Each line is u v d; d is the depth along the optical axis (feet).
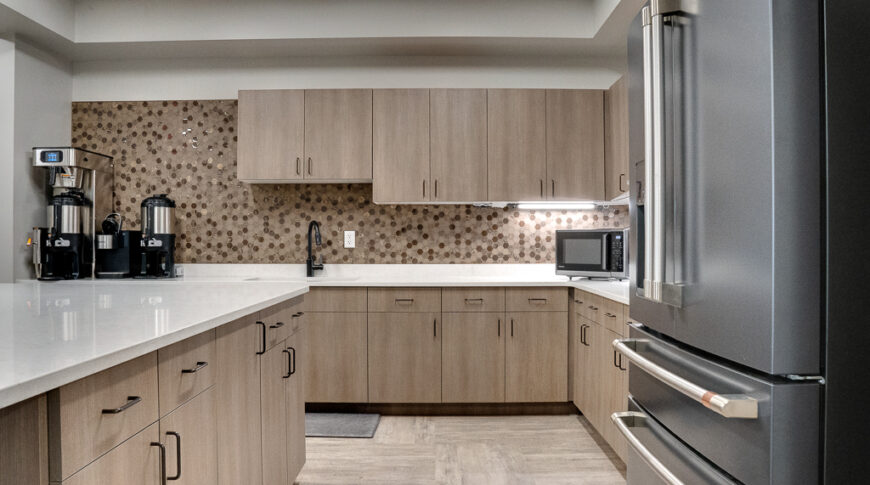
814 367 2.72
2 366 2.64
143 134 12.60
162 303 5.42
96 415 2.96
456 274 12.42
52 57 11.86
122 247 11.57
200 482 4.31
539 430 9.75
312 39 11.25
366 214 12.49
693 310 3.47
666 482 3.69
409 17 11.10
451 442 9.12
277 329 6.40
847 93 2.69
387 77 12.38
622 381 7.49
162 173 12.61
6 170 10.76
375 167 11.36
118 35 11.29
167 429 3.77
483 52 12.06
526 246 12.47
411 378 10.62
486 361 10.62
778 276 2.69
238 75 12.48
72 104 12.53
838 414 2.67
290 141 11.39
